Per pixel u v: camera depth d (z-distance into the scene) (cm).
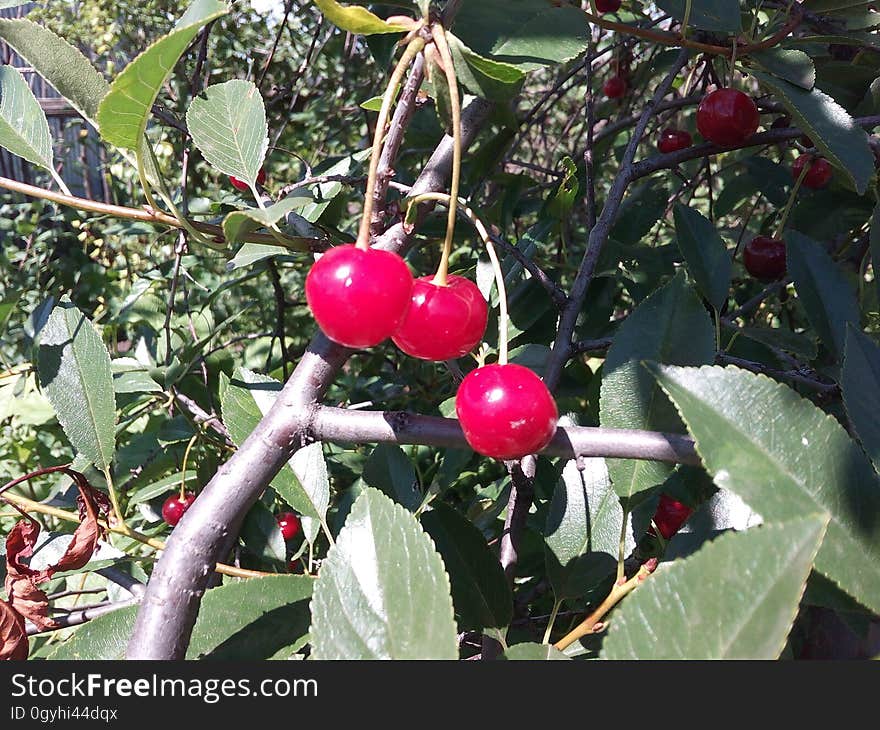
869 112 33
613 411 20
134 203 94
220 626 19
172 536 16
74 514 25
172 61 16
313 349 17
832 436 15
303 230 21
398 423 17
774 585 12
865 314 35
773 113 35
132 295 47
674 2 27
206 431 36
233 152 21
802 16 28
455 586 20
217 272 67
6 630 20
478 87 17
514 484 23
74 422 24
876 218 24
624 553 20
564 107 77
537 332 35
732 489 15
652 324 21
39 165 20
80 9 105
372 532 15
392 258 15
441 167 21
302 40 81
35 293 73
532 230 33
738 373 15
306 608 19
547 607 29
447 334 16
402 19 15
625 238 42
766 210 61
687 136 43
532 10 21
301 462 24
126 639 20
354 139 82
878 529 15
